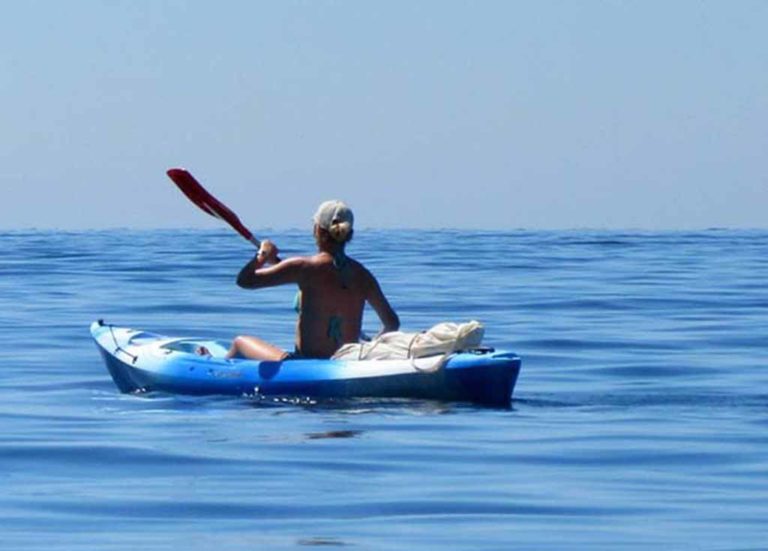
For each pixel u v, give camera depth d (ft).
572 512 55.16
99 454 66.23
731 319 139.74
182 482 60.23
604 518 54.24
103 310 147.33
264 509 55.47
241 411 78.84
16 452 66.69
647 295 168.04
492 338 121.80
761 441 70.44
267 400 82.12
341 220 82.64
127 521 53.57
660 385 93.35
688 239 360.07
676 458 66.08
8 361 105.50
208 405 81.15
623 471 63.16
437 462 64.64
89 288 177.17
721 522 53.57
